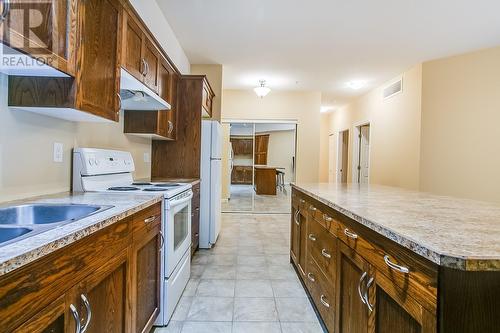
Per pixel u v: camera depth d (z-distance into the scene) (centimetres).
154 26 289
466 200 184
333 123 870
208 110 426
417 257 89
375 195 207
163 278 194
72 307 94
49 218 140
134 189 214
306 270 240
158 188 223
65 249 89
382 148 562
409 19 317
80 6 139
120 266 132
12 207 132
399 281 98
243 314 212
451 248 80
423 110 442
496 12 300
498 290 78
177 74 357
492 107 385
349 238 144
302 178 644
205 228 365
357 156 702
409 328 93
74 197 165
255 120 642
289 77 535
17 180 148
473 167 397
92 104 153
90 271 105
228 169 634
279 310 218
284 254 347
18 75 138
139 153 322
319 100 645
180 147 370
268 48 405
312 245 220
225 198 632
